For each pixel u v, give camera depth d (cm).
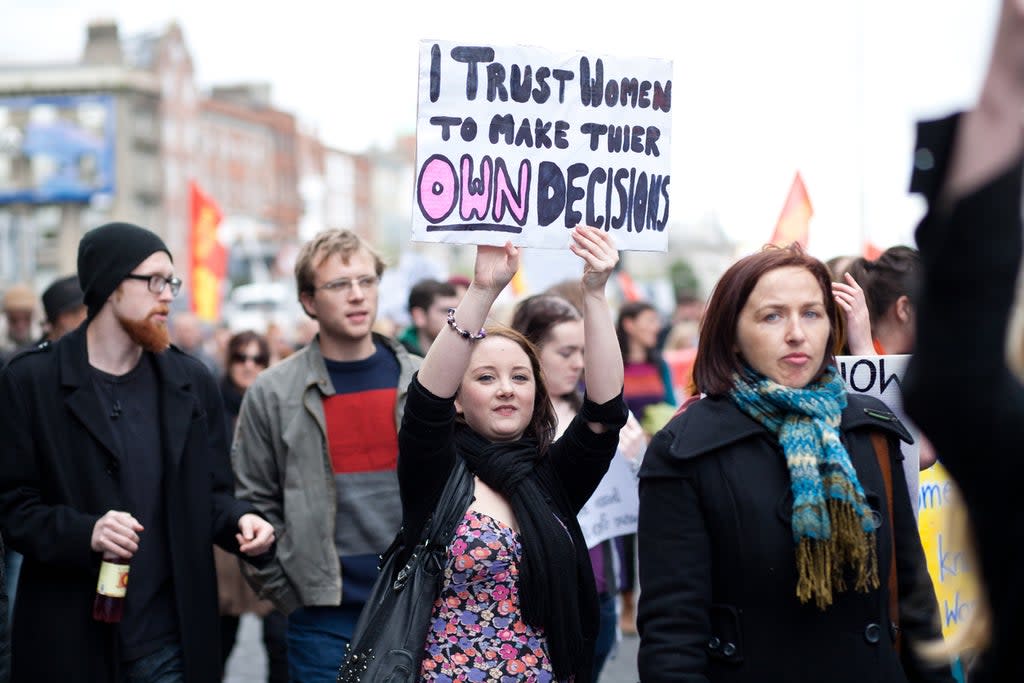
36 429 439
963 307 144
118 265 452
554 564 346
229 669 836
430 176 367
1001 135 136
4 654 421
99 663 429
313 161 9862
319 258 506
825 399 318
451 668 339
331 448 500
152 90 7300
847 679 301
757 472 313
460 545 346
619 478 515
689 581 310
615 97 381
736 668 307
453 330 350
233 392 809
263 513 500
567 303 527
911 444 346
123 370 462
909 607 325
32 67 7006
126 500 444
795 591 304
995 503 152
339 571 490
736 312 329
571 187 376
